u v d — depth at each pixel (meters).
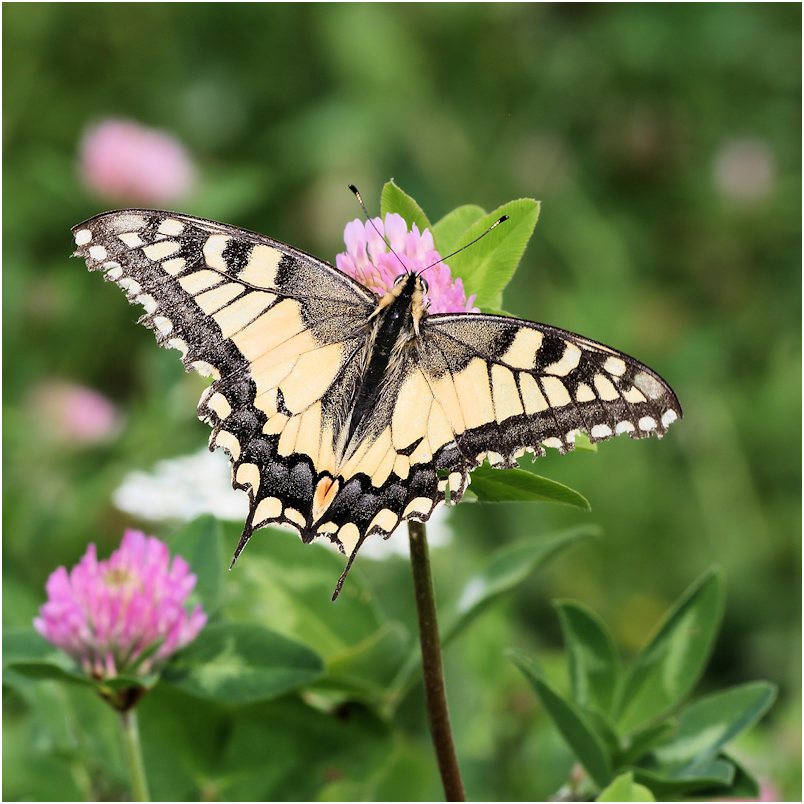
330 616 0.41
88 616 0.37
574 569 0.62
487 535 0.60
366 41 0.72
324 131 0.70
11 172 0.67
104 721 0.40
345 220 0.70
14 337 0.62
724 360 0.73
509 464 0.38
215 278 0.40
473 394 0.39
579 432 0.39
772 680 0.57
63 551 0.48
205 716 0.39
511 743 0.44
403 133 0.73
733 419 0.69
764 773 0.45
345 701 0.40
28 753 0.41
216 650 0.38
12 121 0.71
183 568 0.38
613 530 0.63
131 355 0.64
